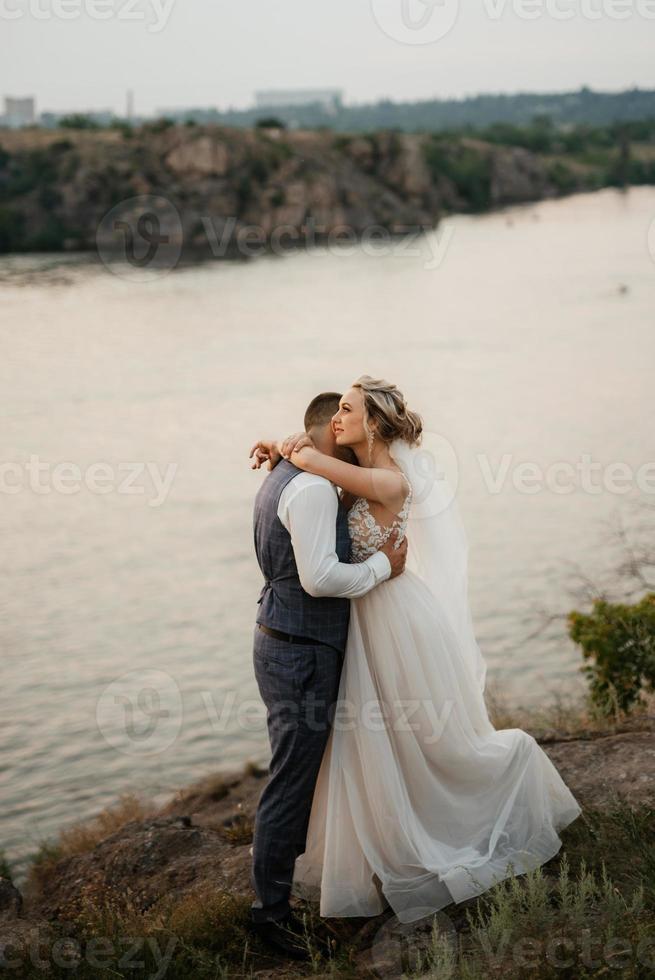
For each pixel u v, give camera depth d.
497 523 22.16
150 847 4.52
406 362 47.41
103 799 10.69
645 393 37.06
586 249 82.06
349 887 3.51
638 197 113.69
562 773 4.36
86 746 12.36
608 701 6.27
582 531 20.89
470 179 107.25
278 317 63.50
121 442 33.97
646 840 3.61
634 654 6.81
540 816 3.68
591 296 63.00
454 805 3.61
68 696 14.41
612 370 42.16
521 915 3.15
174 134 88.81
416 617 3.54
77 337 55.84
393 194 100.50
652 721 5.12
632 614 6.95
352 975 3.14
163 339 55.75
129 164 86.25
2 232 81.94
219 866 4.22
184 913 3.67
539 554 19.59
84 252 83.25
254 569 21.05
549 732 5.27
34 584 20.38
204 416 37.81
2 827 10.04
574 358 45.59
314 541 3.33
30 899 4.55
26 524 25.23
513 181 112.19
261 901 3.50
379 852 3.50
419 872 3.49
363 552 3.52
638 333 50.91
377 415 3.54
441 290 71.38
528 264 77.88
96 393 42.38
